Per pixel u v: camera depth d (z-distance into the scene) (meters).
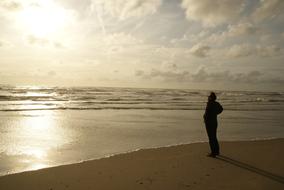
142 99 46.44
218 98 62.47
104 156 8.52
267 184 5.70
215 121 7.92
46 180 5.89
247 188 5.45
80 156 8.48
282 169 6.84
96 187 5.49
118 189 5.38
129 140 11.19
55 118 17.83
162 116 20.66
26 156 8.32
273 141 10.91
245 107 33.81
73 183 5.71
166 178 6.05
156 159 7.80
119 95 59.25
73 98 42.91
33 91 63.91
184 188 5.42
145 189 5.38
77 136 11.81
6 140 10.48
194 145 9.86
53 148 9.46
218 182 5.80
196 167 6.96
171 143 10.77
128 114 21.44
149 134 12.70
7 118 17.03
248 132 14.16
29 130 12.96
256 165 7.18
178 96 66.50
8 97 39.84
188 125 16.08
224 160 7.68
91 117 18.91
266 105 40.12
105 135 12.18
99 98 45.00
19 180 5.87
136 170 6.68
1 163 7.49
